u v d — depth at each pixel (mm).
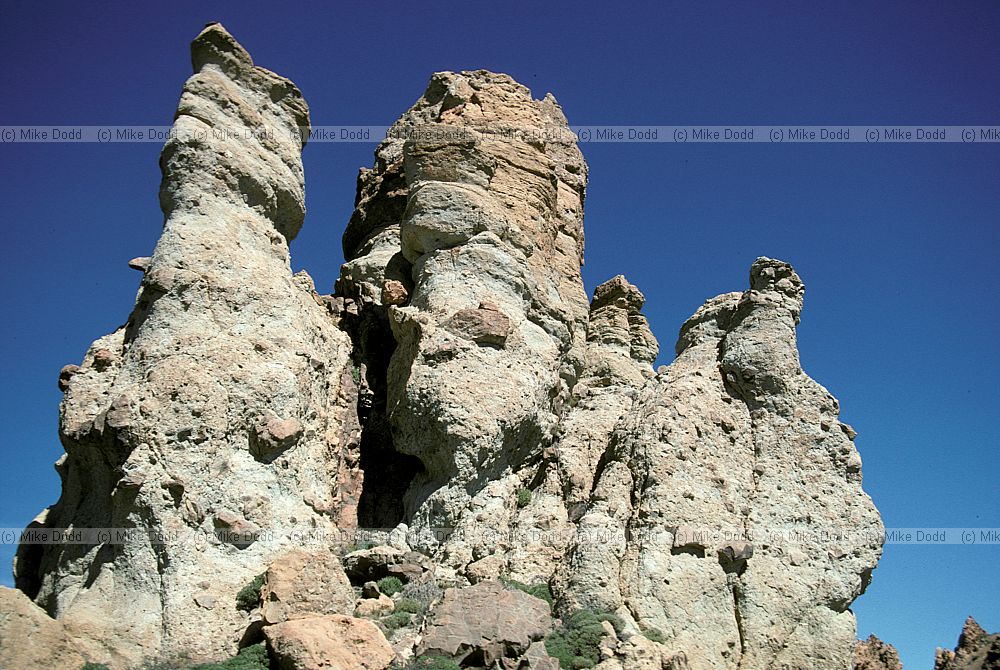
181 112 34000
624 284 42000
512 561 30531
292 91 36750
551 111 45281
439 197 36188
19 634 24922
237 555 28609
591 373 38938
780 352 33750
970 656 31625
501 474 32469
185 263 31734
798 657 29672
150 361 30359
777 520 31531
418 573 29938
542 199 38750
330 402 33938
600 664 26438
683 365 34656
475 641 26609
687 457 31719
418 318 33750
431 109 46031
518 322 34938
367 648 25625
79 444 29969
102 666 25875
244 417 30250
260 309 32312
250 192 34281
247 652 25797
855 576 30984
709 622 29359
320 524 30688
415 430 32375
